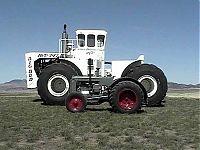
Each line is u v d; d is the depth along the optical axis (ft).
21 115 49.96
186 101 73.46
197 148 30.50
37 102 71.82
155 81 63.05
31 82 70.79
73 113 52.08
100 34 67.72
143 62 66.44
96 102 55.42
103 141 32.68
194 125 40.81
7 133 36.96
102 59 67.46
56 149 30.40
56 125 41.39
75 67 67.15
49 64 69.56
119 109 51.67
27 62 70.85
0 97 92.02
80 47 67.56
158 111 55.01
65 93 64.64
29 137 34.81
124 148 30.35
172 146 30.99
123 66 66.28
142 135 35.76
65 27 70.03
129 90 51.83
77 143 32.07
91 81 58.29
